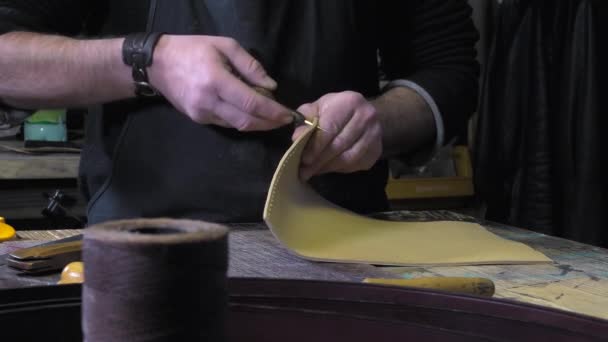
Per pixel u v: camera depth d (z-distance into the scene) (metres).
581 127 2.04
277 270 0.77
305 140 0.92
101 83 0.98
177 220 0.27
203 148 1.02
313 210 0.94
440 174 2.18
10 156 1.64
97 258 0.24
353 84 1.14
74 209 1.76
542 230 2.10
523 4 2.13
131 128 1.04
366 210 1.18
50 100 1.02
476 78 1.30
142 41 0.94
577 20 2.04
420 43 1.28
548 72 2.12
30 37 1.01
